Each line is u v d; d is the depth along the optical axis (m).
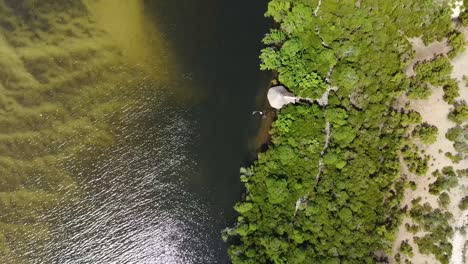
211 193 65.56
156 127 67.88
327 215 59.38
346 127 60.00
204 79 66.81
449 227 58.53
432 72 59.53
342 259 58.44
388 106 61.25
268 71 64.44
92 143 69.19
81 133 69.38
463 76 59.91
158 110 67.94
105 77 69.06
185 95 67.38
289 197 60.25
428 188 59.50
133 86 68.56
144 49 68.44
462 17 59.44
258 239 60.31
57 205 69.19
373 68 61.06
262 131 64.19
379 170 59.91
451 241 58.66
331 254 58.53
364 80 61.09
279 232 59.47
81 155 69.25
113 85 68.94
